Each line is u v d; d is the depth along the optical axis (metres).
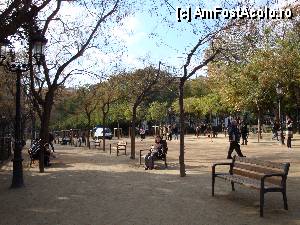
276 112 52.50
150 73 33.59
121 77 37.34
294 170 17.53
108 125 76.25
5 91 40.75
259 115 44.47
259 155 25.11
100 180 15.65
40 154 18.77
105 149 37.97
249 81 44.62
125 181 15.24
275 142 39.47
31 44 14.84
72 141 50.84
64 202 11.27
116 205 10.73
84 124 74.56
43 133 19.73
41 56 14.44
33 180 15.87
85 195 12.33
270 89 45.03
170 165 20.75
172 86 31.88
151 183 14.59
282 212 9.68
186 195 12.06
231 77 45.56
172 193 12.45
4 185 14.70
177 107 68.69
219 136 60.12
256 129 64.44
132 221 8.94
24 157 28.78
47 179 16.14
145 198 11.67
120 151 33.59
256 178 10.84
